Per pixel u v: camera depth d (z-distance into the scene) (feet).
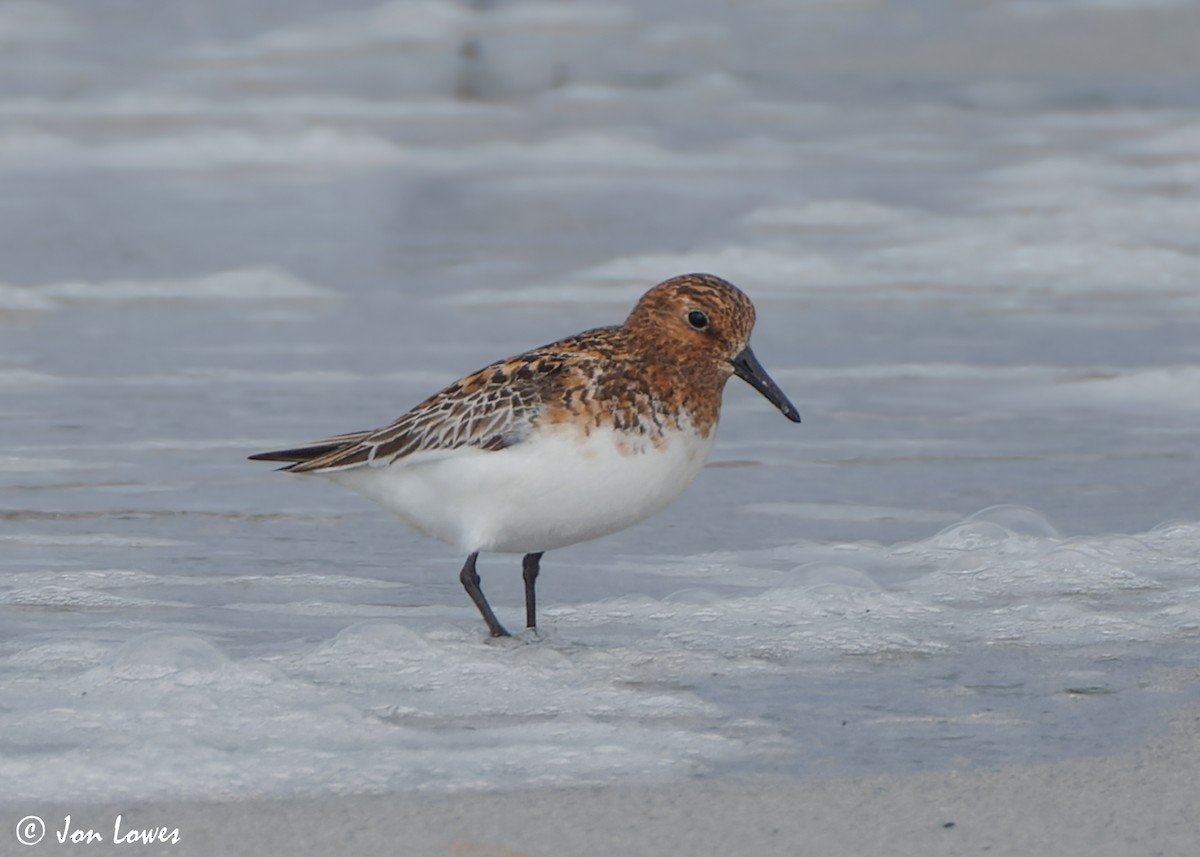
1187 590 41.16
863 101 150.82
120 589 41.39
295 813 27.20
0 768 28.73
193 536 46.47
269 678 33.68
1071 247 93.50
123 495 50.26
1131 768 29.17
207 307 77.87
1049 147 128.98
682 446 36.17
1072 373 68.33
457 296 81.05
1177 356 71.10
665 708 32.71
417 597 41.29
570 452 35.12
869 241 97.09
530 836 26.37
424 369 66.59
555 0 188.14
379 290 82.23
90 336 71.67
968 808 27.53
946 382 66.95
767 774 29.01
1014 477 53.78
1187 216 102.22
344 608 40.19
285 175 116.88
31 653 35.35
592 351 36.01
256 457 37.50
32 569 42.83
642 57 169.99
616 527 36.63
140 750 29.66
